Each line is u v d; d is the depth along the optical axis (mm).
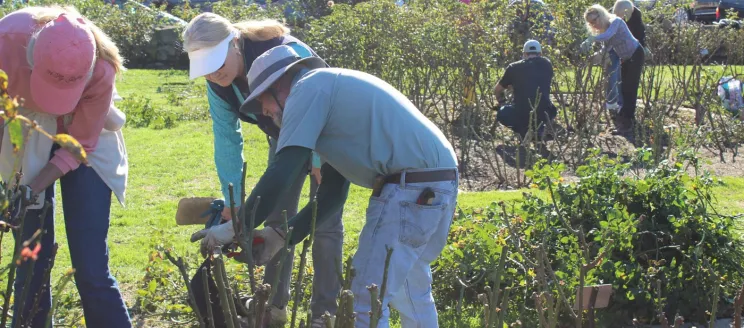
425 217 3266
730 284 4824
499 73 10305
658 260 4863
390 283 3268
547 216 4898
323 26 10430
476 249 4895
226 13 16094
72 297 4668
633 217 4711
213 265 2902
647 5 12914
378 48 9828
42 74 3166
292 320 2629
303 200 7121
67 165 3477
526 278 4617
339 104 3221
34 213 3570
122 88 13797
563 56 10320
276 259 4371
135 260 5566
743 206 6734
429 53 9719
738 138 9297
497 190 7754
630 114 9945
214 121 4113
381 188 3326
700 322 4645
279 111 3398
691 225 4930
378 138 3234
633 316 4613
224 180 4035
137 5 17969
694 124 9945
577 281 4473
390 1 10133
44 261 3676
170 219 6516
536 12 10539
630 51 9773
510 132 9867
